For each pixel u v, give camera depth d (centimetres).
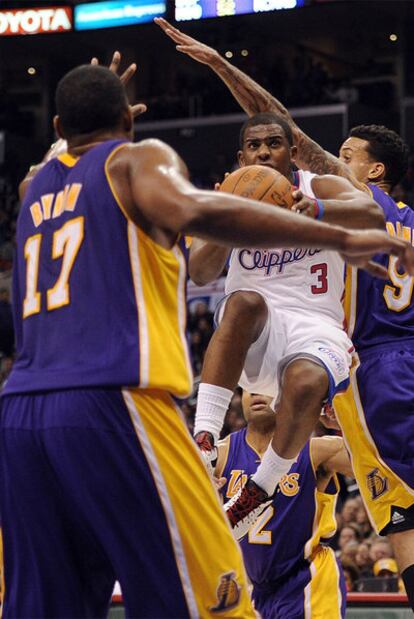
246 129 800
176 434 568
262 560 1132
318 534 1131
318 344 760
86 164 574
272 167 783
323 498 1143
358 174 948
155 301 569
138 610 552
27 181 664
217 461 1161
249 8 4012
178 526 555
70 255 565
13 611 570
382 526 871
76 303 559
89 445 543
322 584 1124
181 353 577
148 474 551
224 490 1150
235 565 576
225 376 759
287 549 1128
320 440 1135
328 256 789
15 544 573
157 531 552
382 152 945
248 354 774
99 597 590
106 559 581
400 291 876
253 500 761
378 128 955
